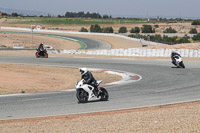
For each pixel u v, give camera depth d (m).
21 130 15.42
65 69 52.41
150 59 64.00
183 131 14.44
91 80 23.81
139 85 33.31
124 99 25.06
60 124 16.55
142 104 22.91
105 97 24.53
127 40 152.62
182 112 19.08
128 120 17.08
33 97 26.67
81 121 17.22
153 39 150.25
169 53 67.69
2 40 150.62
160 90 29.66
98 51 78.50
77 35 188.50
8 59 65.50
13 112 20.50
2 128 15.97
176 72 44.72
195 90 29.38
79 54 80.38
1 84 35.16
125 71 48.22
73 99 25.41
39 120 17.91
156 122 16.31
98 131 14.75
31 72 47.91
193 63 55.81
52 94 28.41
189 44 77.25
